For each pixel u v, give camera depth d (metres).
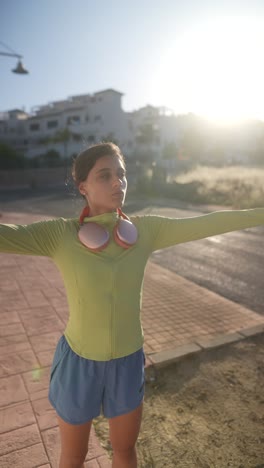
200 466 2.20
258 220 1.54
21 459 2.12
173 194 23.03
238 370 3.34
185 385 3.08
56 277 6.21
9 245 1.21
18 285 5.69
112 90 58.00
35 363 3.22
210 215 1.52
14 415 2.50
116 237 1.37
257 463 2.23
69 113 58.47
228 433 2.50
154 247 1.53
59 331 3.91
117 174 1.38
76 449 1.51
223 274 6.91
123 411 1.44
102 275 1.33
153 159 60.44
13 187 35.22
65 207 18.00
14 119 64.31
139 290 1.46
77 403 1.40
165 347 3.65
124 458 1.58
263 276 6.79
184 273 7.00
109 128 57.22
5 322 4.14
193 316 4.55
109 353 1.39
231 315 4.62
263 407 2.80
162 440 2.41
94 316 1.36
